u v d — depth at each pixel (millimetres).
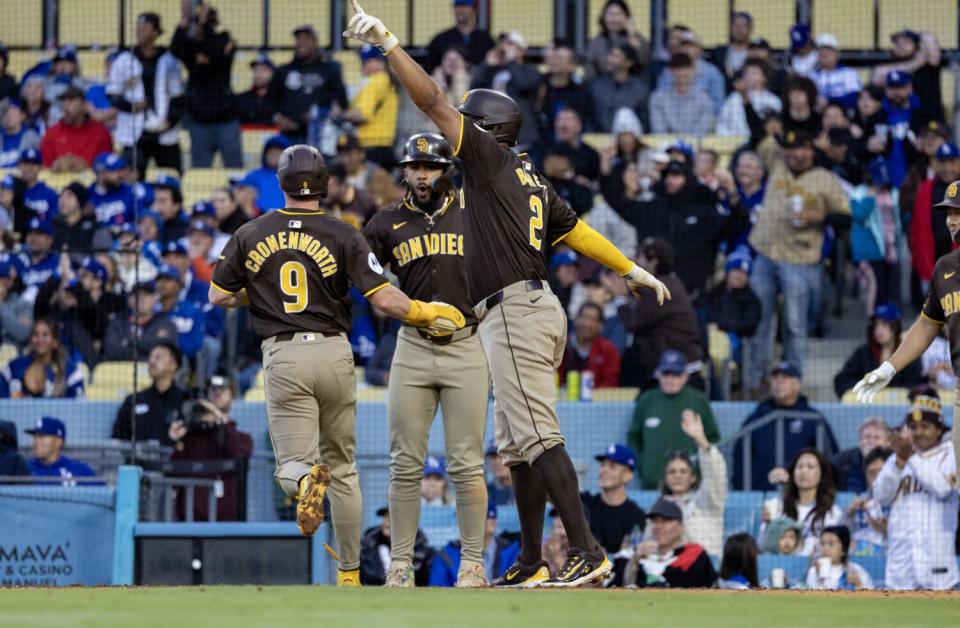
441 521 33844
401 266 23750
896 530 31953
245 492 34531
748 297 41688
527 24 58906
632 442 37406
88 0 56719
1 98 51219
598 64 50656
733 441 37812
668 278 39938
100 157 43312
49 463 34719
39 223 43156
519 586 18922
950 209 20453
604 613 13703
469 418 23297
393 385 23453
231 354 42000
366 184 45469
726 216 43594
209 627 11461
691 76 49812
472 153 18312
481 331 18875
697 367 39375
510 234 18547
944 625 12828
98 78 52625
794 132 42969
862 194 43094
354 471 22734
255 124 50000
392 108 48938
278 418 21562
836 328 45062
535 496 20156
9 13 56969
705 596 16719
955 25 56688
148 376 40094
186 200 48531
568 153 45406
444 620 12570
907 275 45375
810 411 37406
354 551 22812
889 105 46938
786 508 33062
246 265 21672
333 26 58562
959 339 20281
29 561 31797
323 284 21500
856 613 14227
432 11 59188
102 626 11391
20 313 42438
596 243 19797
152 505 33281
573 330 42031
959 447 20344
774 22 57969
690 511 33562
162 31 52000
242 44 58531
